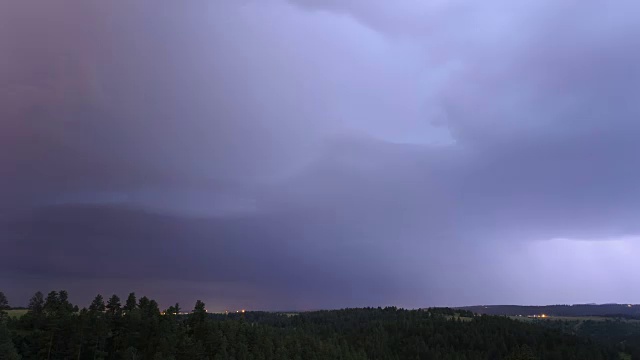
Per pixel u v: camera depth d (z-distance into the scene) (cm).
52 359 12181
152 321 13312
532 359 17725
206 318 15012
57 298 14088
